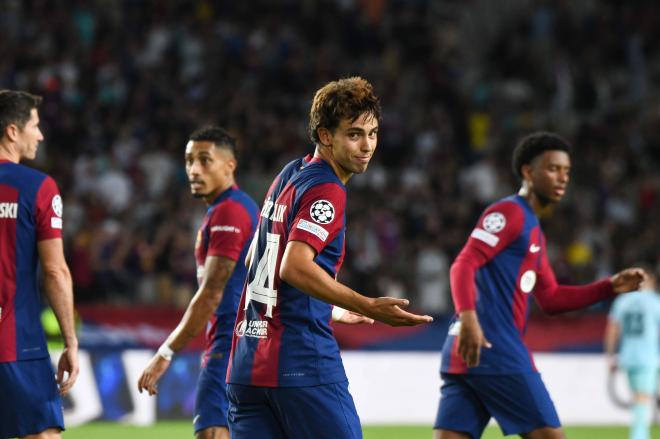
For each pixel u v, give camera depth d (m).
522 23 72.88
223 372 18.72
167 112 56.44
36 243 16.42
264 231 14.56
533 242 18.98
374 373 40.25
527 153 19.55
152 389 18.03
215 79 60.97
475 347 17.86
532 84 69.38
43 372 16.28
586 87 67.31
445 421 18.80
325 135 14.14
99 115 56.06
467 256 18.41
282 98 61.03
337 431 13.89
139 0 64.25
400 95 64.00
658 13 73.75
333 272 14.23
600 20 72.50
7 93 16.89
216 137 19.44
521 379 18.31
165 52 61.38
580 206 56.56
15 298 16.14
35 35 59.62
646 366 32.81
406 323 13.25
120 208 50.53
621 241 53.06
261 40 64.50
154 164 53.19
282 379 13.90
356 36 66.75
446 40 72.00
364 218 51.19
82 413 37.84
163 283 44.53
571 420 40.56
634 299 33.16
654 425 39.19
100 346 39.75
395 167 58.34
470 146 62.31
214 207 18.91
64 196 49.12
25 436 16.05
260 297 14.30
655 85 70.88
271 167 55.22
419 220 52.16
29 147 17.03
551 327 41.41
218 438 18.62
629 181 60.06
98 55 59.47
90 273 43.81
